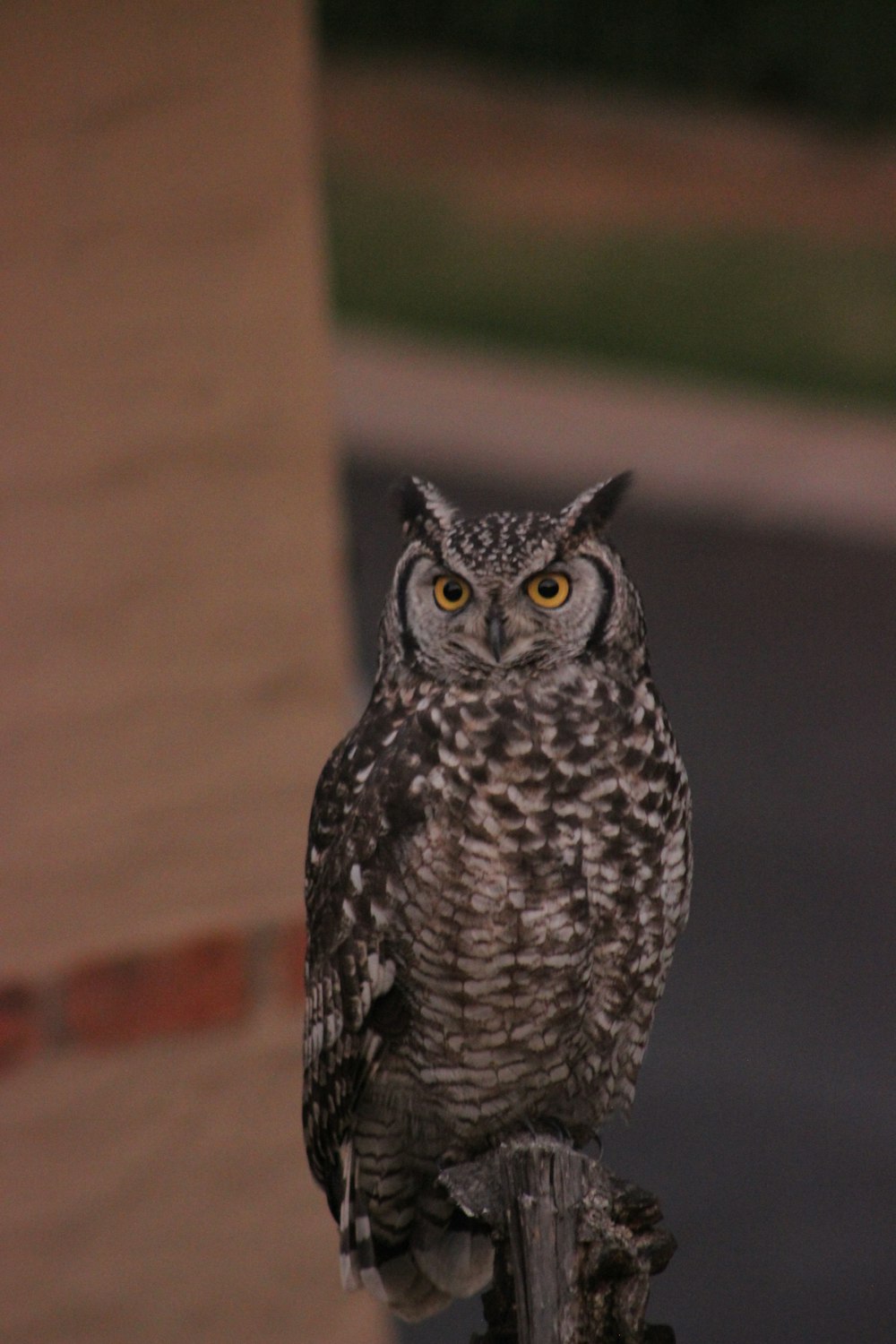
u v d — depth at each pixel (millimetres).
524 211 40562
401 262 38469
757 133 44688
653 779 7789
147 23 9820
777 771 22672
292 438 10352
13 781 10047
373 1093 8320
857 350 35469
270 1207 10805
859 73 44812
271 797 10469
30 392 9867
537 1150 6414
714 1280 14641
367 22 48062
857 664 25734
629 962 8039
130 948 10297
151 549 10156
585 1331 6270
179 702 10273
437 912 7723
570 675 7715
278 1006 10633
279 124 10125
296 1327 10938
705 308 36969
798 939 19297
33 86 9672
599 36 46750
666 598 27500
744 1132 16297
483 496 30906
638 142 43875
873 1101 16750
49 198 9781
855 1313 14297
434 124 44438
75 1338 10477
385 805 7699
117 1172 10461
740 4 45625
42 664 10031
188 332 10102
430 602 7812
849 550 29484
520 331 36250
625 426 32938
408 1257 8703
